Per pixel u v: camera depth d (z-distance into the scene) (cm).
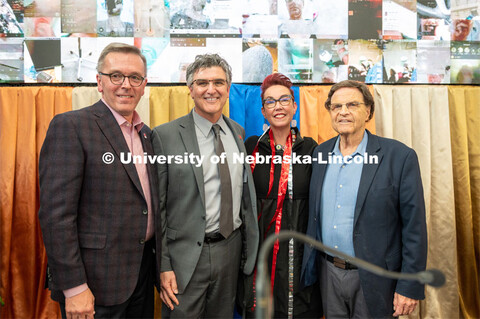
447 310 235
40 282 228
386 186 150
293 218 173
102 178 136
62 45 241
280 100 173
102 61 145
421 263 145
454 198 248
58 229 125
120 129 145
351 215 152
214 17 247
